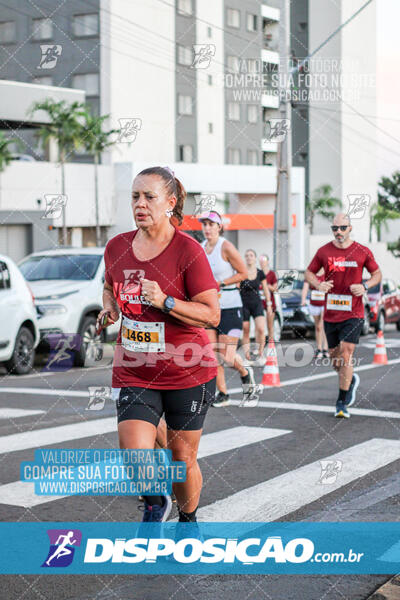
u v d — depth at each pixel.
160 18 49.12
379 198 73.31
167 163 40.84
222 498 5.79
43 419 8.80
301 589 4.13
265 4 56.19
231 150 55.56
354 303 8.91
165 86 50.03
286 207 20.66
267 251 47.88
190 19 51.28
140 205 4.12
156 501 4.33
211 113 53.47
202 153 53.22
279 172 20.69
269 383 11.77
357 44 66.94
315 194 70.31
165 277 4.18
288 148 20.66
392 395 10.76
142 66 48.31
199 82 52.44
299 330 21.53
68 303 14.02
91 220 37.88
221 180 44.16
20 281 13.63
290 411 9.43
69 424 8.49
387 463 6.89
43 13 46.84
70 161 42.25
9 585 4.14
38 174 36.25
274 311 17.42
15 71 47.44
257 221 47.22
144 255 4.21
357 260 8.83
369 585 4.19
